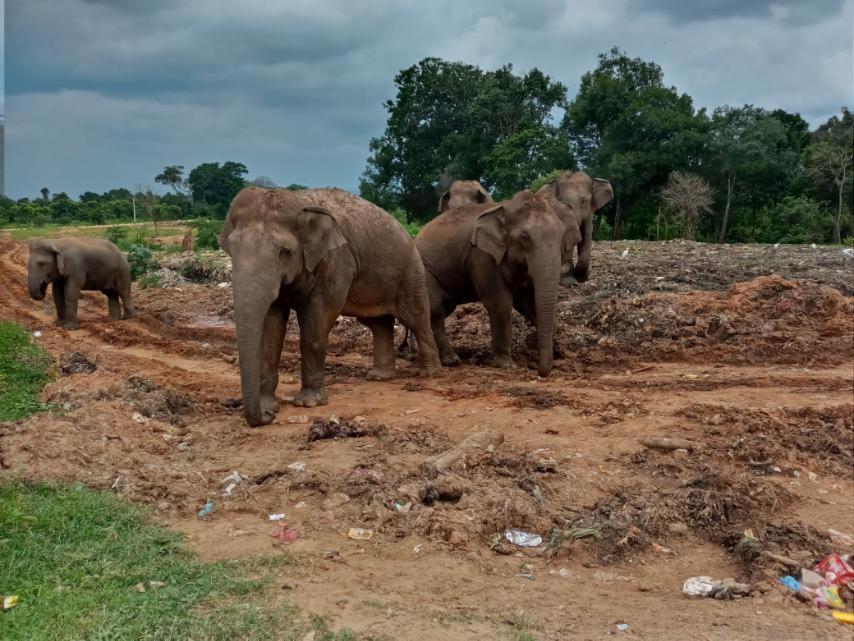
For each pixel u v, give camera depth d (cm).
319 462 643
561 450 683
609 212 4403
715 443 707
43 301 1919
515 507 541
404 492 561
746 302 1227
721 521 553
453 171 4641
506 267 1005
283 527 524
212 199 9100
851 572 473
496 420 769
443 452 668
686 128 3897
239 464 652
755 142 3831
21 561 445
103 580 432
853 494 624
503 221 988
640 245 2339
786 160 4012
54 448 626
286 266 722
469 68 4903
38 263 1436
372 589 439
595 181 1518
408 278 941
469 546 503
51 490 561
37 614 388
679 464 647
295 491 586
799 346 1070
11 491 543
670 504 566
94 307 1869
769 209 4253
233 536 509
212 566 459
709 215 4231
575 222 1034
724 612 429
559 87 4584
